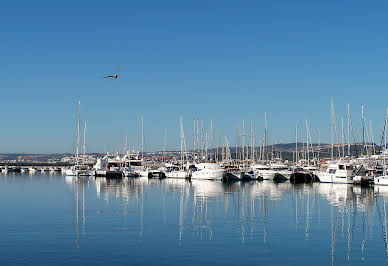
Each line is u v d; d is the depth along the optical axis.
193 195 68.38
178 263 27.31
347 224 40.53
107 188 85.25
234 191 76.69
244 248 30.95
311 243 32.62
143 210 49.56
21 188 86.31
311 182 104.12
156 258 28.42
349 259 28.44
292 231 37.06
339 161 100.25
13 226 39.03
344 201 59.25
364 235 35.62
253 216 45.03
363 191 76.12
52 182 109.12
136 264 27.16
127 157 154.75
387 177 84.12
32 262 27.55
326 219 43.34
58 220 42.38
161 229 37.69
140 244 32.12
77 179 125.06
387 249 31.08
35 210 49.66
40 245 31.80
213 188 84.75
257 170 114.31
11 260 27.92
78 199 62.31
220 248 30.97
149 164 162.00
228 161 135.25
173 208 51.41
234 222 41.31
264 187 87.31
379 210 49.91
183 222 41.22
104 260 28.00
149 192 74.75
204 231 36.91
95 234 35.56
